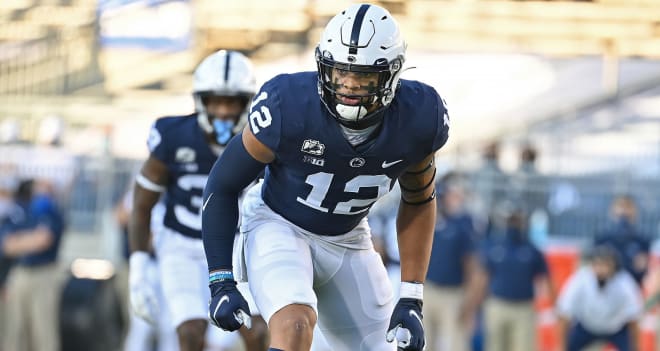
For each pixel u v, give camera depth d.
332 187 11.88
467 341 28.45
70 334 29.03
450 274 28.33
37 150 35.22
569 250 32.06
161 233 16.95
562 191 34.75
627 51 51.94
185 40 46.50
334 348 13.48
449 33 51.91
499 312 28.31
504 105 49.91
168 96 47.91
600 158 35.78
